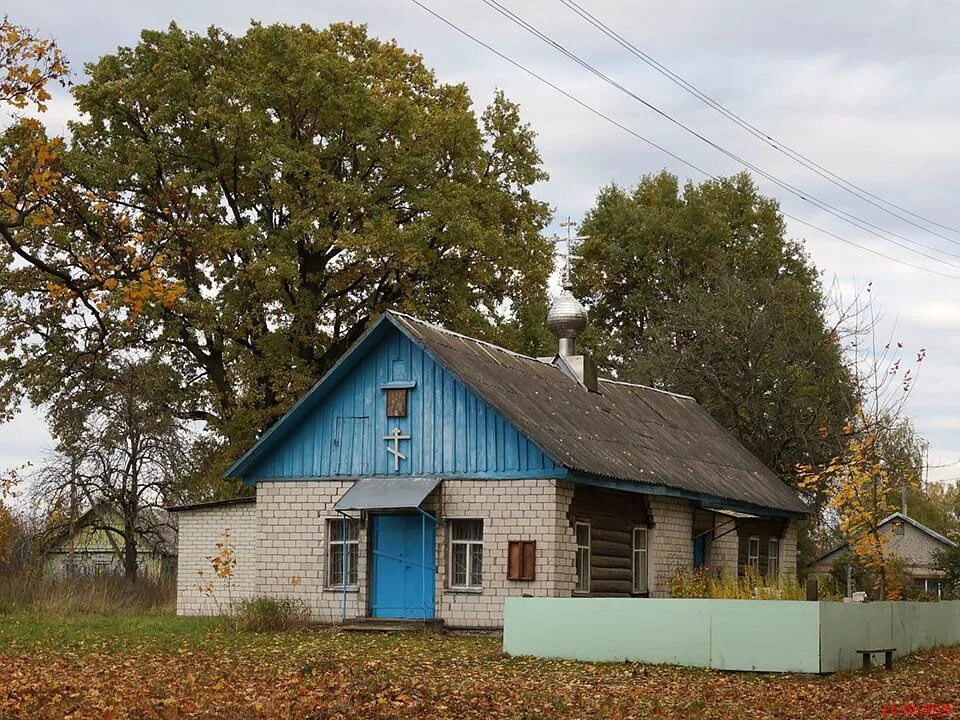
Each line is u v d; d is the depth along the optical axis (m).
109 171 43.25
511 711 18.34
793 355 55.81
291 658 24.53
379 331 33.66
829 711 19.30
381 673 21.75
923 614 29.83
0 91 24.61
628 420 38.72
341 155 45.62
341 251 45.56
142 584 42.12
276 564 34.50
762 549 42.75
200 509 38.22
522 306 54.69
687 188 70.25
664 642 24.56
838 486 36.47
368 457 33.81
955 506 95.88
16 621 33.25
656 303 66.12
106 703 18.17
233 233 43.28
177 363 47.53
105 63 44.88
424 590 32.69
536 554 31.47
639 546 35.94
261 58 45.09
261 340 44.50
